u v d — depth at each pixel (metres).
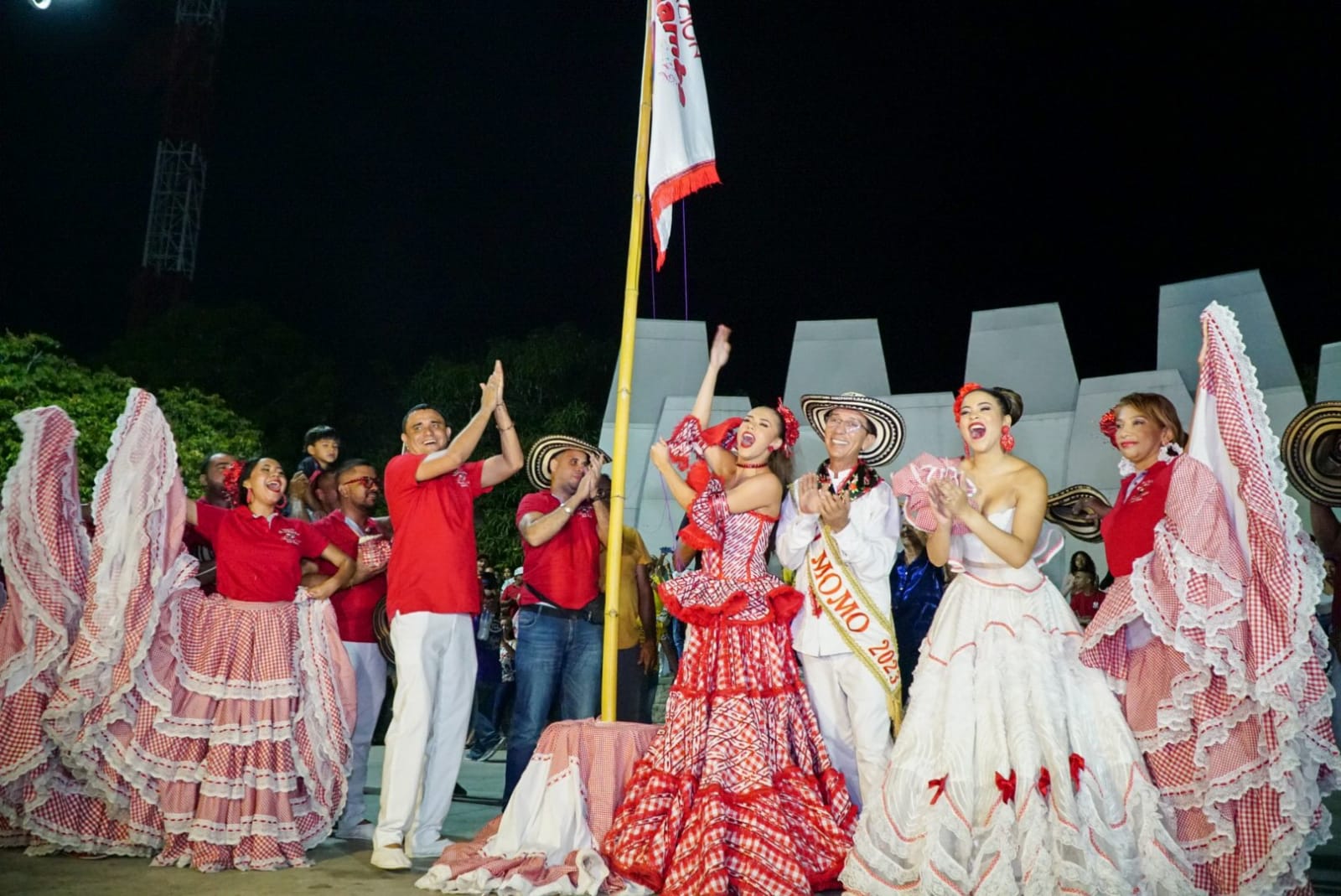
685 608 4.23
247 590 4.70
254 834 4.43
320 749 4.70
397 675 4.59
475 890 3.96
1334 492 4.41
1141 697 3.81
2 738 4.52
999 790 3.55
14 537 4.61
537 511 5.30
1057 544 3.99
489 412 4.58
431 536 4.64
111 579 4.48
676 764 4.09
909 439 11.82
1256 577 3.60
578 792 4.18
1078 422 11.48
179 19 31.55
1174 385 11.07
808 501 4.36
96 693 4.45
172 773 4.46
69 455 4.84
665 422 12.26
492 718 8.05
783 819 3.88
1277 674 3.48
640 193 4.84
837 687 4.33
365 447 22.20
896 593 5.99
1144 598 3.69
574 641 5.24
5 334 18.08
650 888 3.96
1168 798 3.68
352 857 4.69
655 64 4.93
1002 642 3.76
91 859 4.54
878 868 3.61
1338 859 4.88
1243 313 11.18
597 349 20.67
